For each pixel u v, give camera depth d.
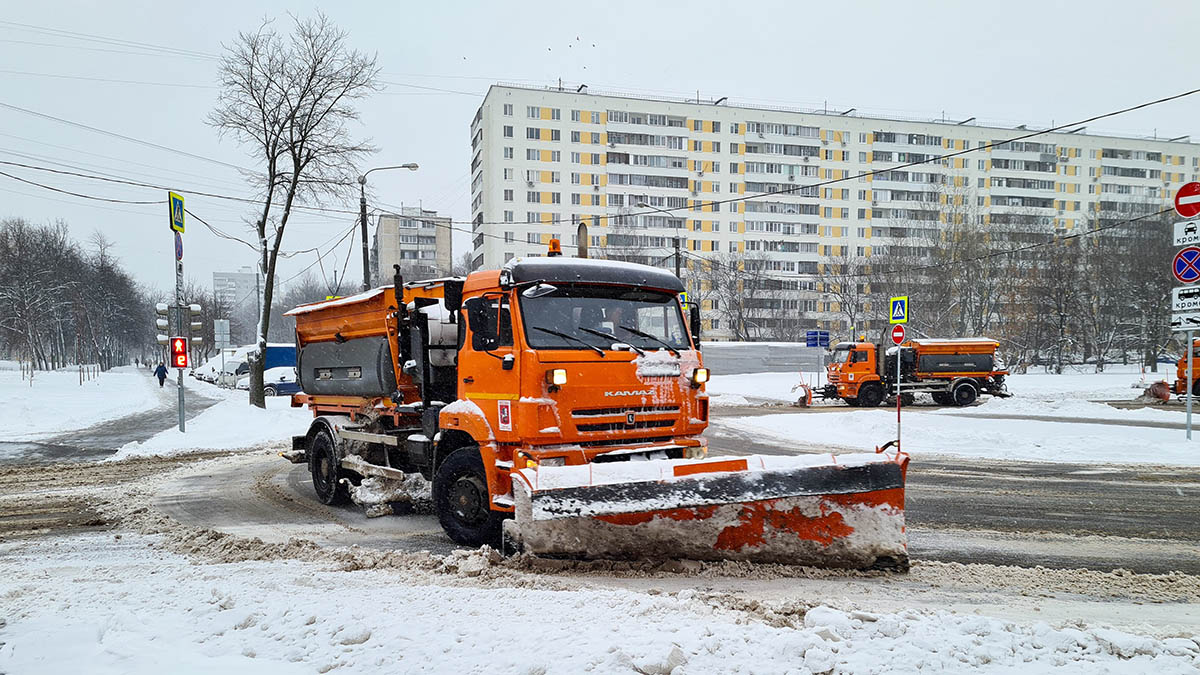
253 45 23.39
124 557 6.68
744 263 73.19
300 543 7.05
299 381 10.68
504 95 71.38
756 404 29.30
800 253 79.44
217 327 30.06
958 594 5.20
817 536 5.66
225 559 6.46
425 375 7.85
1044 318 54.78
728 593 5.09
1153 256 49.81
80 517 8.79
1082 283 53.19
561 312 6.68
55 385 39.94
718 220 77.56
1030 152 84.38
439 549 7.02
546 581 5.30
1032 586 5.43
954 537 7.18
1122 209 68.50
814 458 5.67
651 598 4.38
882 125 81.38
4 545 7.29
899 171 81.75
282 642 3.74
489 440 6.54
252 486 11.12
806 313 78.44
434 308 8.04
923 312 52.66
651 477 5.36
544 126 72.56
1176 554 6.50
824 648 3.48
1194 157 88.56
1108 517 8.14
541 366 6.28
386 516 8.76
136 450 15.43
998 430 16.73
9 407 22.78
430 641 3.63
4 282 62.72
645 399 6.74
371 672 3.32
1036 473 11.50
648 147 75.62
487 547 6.14
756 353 46.59
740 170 78.12
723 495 5.39
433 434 7.64
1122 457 13.05
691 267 68.31
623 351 6.70
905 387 27.12
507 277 6.59
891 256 60.41
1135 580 5.61
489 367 6.73
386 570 5.77
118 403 29.12
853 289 67.25
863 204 81.06
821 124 80.06
